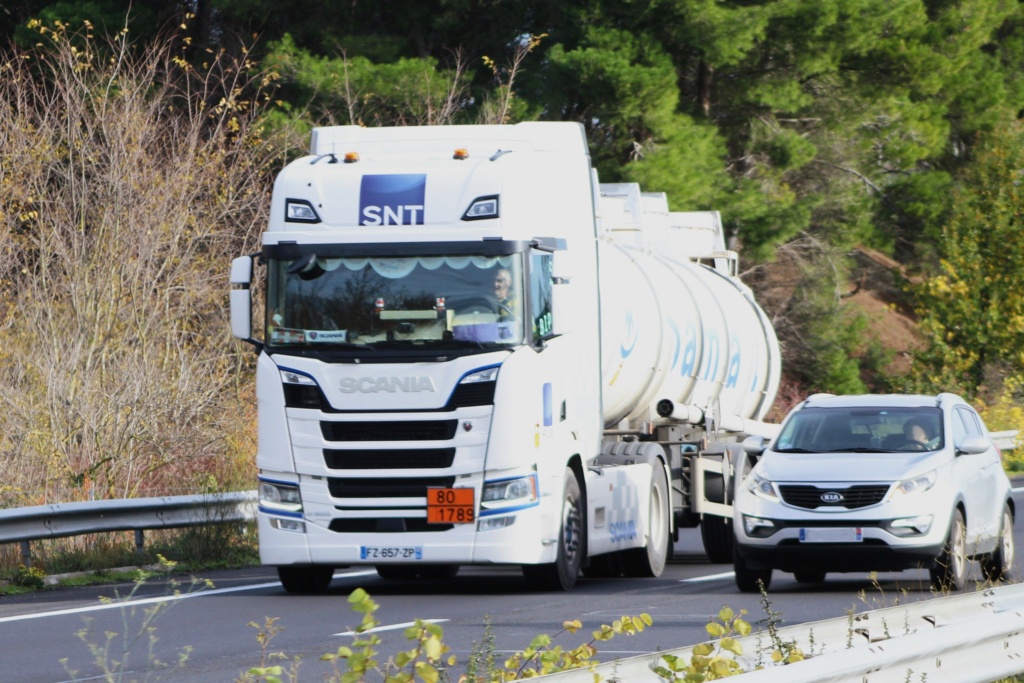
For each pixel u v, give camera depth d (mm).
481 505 55000
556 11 142375
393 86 128125
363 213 56312
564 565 58719
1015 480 122812
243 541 73875
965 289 166250
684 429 76188
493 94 130500
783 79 153750
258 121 118625
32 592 60000
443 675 30547
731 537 77438
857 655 27922
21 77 102312
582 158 64312
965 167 189500
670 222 92938
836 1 143750
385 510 55375
